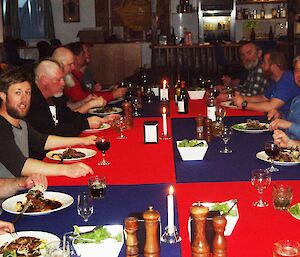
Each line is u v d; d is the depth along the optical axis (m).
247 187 2.48
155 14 10.04
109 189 2.52
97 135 3.82
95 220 2.10
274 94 4.66
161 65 9.50
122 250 1.81
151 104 5.36
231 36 10.63
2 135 2.79
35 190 2.31
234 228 1.96
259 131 3.69
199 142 3.09
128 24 11.38
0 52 9.31
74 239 1.73
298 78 3.92
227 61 9.25
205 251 1.62
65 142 3.38
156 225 1.64
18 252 1.79
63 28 11.46
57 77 3.95
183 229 1.98
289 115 3.93
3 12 11.02
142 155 3.17
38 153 3.40
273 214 2.10
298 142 3.15
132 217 1.69
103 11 11.39
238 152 3.18
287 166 2.82
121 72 10.43
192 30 11.15
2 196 2.54
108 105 5.40
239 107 4.79
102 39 10.51
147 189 2.50
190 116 4.52
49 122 3.82
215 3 10.49
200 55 9.47
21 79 2.97
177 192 2.44
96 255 1.71
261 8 10.72
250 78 6.00
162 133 3.80
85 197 2.09
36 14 11.32
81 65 6.04
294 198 2.29
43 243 1.85
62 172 2.67
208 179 2.64
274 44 8.52
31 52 10.88
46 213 2.16
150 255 1.64
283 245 1.62
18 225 2.07
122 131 3.80
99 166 2.95
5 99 2.98
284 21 10.77
